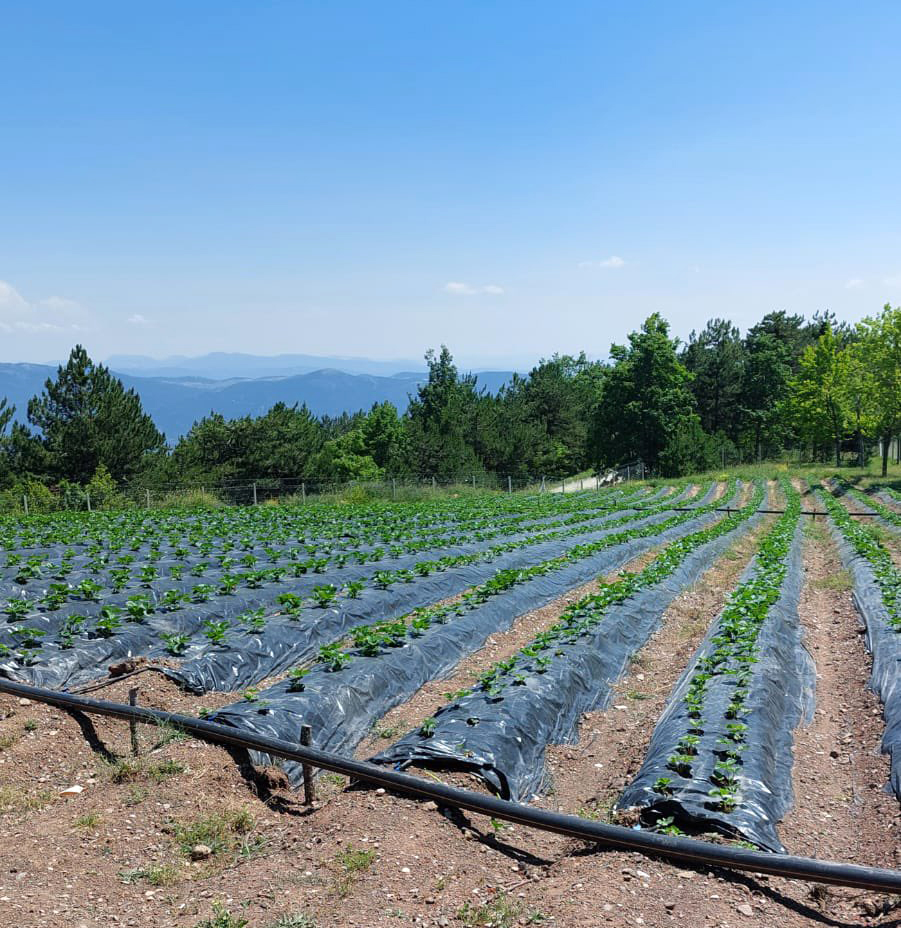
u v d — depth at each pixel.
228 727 8.24
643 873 5.88
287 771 8.44
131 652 12.30
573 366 111.56
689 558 20.92
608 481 61.00
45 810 7.44
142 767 8.00
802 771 8.78
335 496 44.59
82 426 39.28
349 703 9.93
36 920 5.55
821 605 17.33
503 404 74.94
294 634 12.88
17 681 10.38
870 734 9.76
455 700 9.99
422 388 73.81
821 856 6.88
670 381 63.34
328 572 18.38
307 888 5.89
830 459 73.25
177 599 14.40
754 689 9.84
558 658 11.15
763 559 19.81
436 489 48.88
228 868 6.45
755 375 75.00
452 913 5.59
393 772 7.14
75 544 22.39
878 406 47.66
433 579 17.53
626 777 8.56
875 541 23.16
